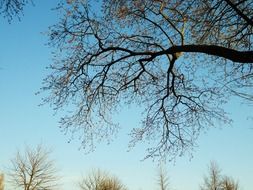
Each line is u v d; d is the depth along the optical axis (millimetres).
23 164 29469
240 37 9883
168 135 11961
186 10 10180
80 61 10898
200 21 9781
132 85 11625
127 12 10977
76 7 10773
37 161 30031
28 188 28797
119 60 10414
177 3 10477
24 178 29047
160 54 9578
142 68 10805
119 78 11516
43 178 29531
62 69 11008
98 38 10844
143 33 11375
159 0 10922
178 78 11359
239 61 7906
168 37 11125
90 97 11297
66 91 11055
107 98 11461
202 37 10086
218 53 8133
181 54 10203
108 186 41562
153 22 11094
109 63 10711
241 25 9695
